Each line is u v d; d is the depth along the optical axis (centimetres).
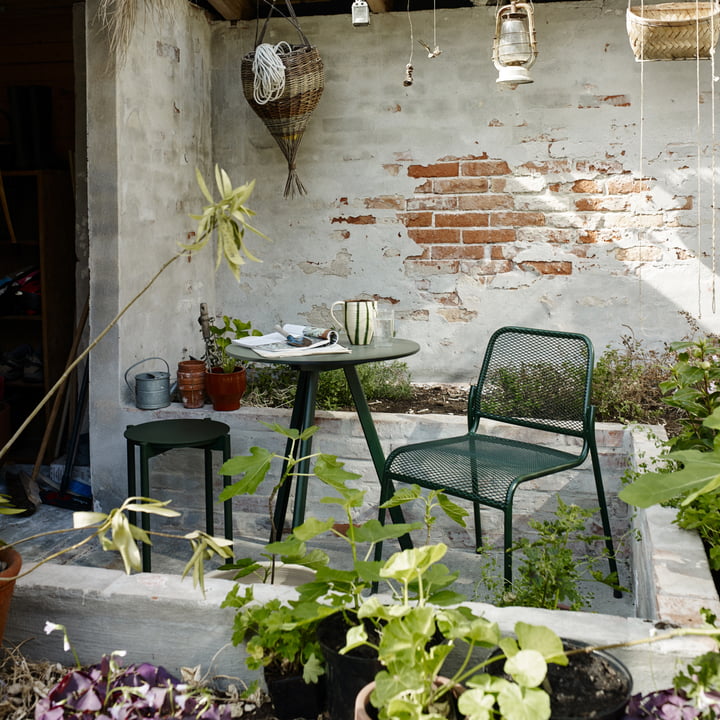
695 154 405
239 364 386
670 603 183
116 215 360
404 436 359
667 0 398
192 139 432
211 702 180
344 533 364
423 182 432
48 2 476
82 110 444
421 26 423
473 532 354
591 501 340
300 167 443
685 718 145
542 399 323
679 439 258
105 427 377
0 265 494
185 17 418
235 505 373
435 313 439
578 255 421
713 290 409
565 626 176
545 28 412
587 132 414
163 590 196
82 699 168
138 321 383
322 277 448
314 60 402
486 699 131
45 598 199
